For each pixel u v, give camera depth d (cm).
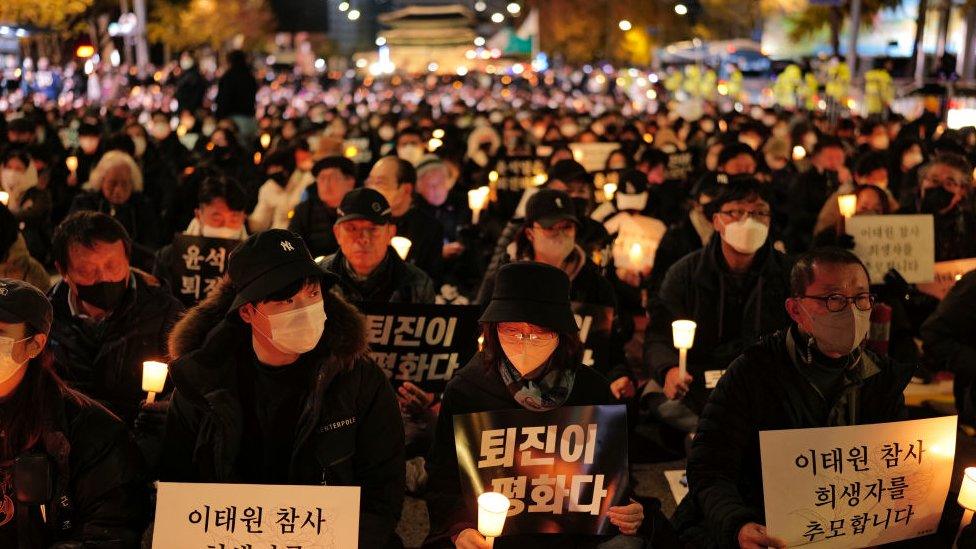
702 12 6356
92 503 347
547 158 1305
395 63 9969
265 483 365
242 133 2194
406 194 767
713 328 585
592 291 605
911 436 386
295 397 361
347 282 577
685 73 4672
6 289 328
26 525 335
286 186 1105
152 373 428
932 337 569
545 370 389
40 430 337
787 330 398
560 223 584
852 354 387
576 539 396
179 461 368
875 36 3909
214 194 684
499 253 677
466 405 397
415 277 592
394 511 374
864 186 831
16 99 3644
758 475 405
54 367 468
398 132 2027
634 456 683
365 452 370
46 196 943
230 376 356
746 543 370
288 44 9706
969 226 798
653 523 415
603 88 5884
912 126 1892
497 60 9550
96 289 463
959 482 410
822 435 378
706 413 404
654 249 866
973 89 2761
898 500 387
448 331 548
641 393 680
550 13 7438
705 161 1518
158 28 5450
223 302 361
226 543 340
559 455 387
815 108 3288
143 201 993
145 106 3747
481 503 346
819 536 380
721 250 581
